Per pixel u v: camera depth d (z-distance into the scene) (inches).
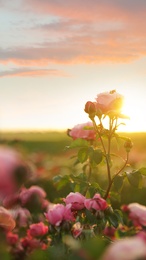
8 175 30.1
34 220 128.6
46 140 714.8
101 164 125.7
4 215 63.6
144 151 320.8
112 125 121.6
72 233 96.0
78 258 31.0
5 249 46.0
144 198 266.2
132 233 86.1
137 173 114.4
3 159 30.4
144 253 26.7
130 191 267.0
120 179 116.2
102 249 30.6
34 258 44.3
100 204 103.4
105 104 120.0
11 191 30.5
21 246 58.7
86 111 119.5
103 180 239.1
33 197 124.5
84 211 105.3
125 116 118.3
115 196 120.8
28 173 31.0
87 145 123.3
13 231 101.1
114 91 123.6
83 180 125.0
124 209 105.6
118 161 252.8
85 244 31.2
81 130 123.2
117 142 121.5
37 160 187.6
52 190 242.8
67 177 125.0
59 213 97.5
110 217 104.2
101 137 126.3
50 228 96.2
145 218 97.7
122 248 27.0
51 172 200.5
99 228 101.9
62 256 46.3
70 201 105.2
